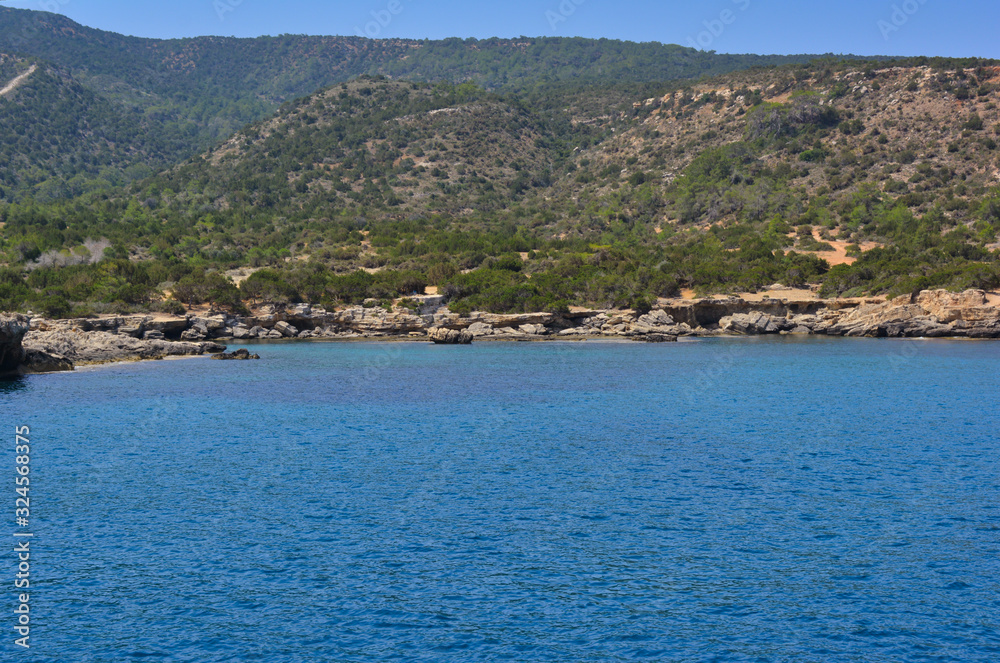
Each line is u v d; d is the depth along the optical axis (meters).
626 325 120.38
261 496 31.70
